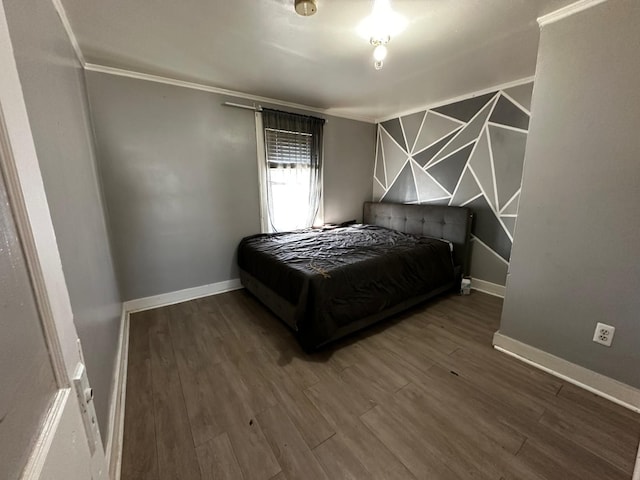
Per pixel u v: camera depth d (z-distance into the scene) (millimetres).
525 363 1927
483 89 3023
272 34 1868
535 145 1751
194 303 2951
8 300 356
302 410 1551
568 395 1628
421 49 2109
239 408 1565
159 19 1687
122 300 2658
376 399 1622
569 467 1224
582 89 1541
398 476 1197
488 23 1763
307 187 3721
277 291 2400
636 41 1357
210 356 2041
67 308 535
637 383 1513
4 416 314
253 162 3266
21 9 858
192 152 2869
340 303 2119
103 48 2039
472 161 3248
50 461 379
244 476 1206
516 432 1394
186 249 2986
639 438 1343
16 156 407
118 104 2457
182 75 2574
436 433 1397
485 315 2656
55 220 935
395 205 3971
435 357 2008
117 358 1779
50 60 1167
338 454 1297
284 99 3314
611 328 1569
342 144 4070
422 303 2932
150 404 1596
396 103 3518
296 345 2176
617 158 1466
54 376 460
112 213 2557
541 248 1795
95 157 2277
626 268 1496
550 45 1641
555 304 1771
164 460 1275
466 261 3316
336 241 3092
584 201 1597
